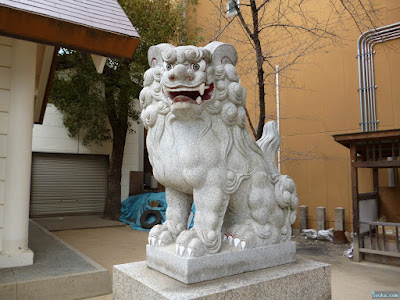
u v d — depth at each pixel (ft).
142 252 16.70
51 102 29.43
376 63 19.51
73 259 12.09
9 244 11.27
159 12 25.76
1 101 11.73
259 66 16.31
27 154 11.96
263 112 16.26
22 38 10.20
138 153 33.83
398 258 14.29
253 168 7.39
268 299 6.39
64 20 10.39
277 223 7.59
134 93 26.61
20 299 9.20
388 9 18.92
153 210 24.88
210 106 6.87
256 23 16.58
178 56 6.33
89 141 31.27
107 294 10.39
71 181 31.19
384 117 19.04
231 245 7.06
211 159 6.67
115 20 12.01
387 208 18.70
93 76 25.35
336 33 20.90
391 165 14.28
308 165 22.18
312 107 22.06
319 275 7.42
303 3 22.38
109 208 28.89
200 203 6.64
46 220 27.58
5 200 11.46
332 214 20.90
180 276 6.19
